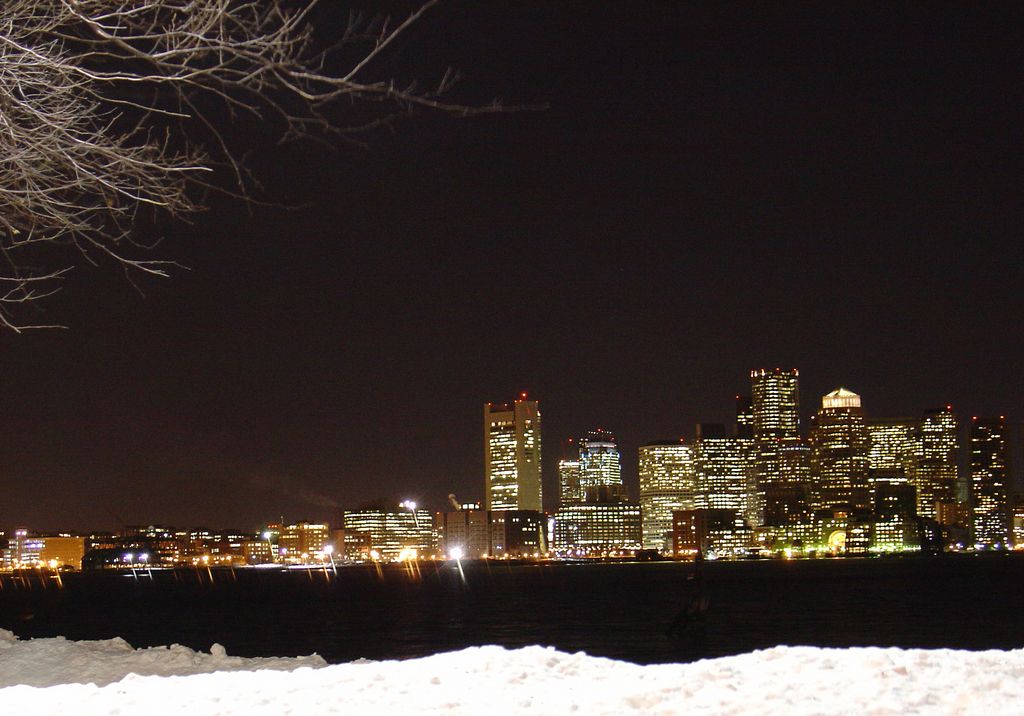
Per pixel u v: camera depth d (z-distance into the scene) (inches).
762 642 2517.2
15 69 369.1
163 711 452.4
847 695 442.6
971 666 498.6
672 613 4136.3
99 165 379.2
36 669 709.9
